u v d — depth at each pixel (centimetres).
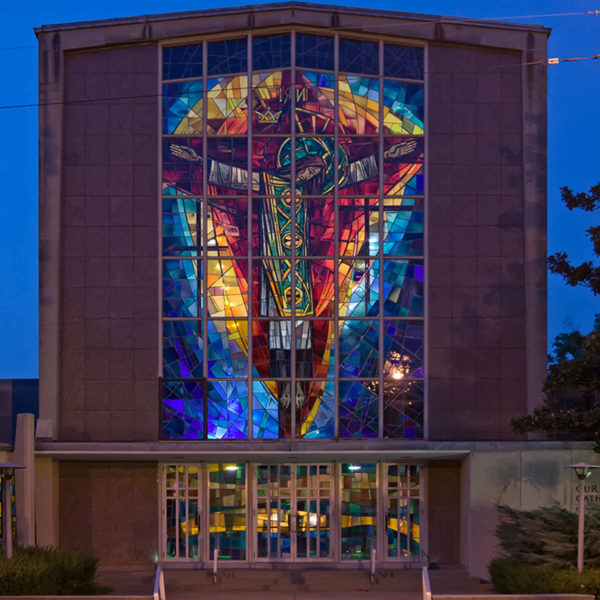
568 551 1784
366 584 2136
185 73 2312
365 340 2267
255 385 2252
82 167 2292
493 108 2314
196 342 2262
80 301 2270
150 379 2248
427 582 1516
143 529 2267
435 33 2297
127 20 2288
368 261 2281
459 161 2305
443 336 2269
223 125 2300
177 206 2291
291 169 2284
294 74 2288
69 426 2242
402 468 2305
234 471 2305
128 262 2277
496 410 2253
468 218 2294
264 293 2272
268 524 2281
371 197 2291
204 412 2236
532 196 2284
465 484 2198
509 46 2308
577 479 2119
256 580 2148
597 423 1905
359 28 2283
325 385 2253
